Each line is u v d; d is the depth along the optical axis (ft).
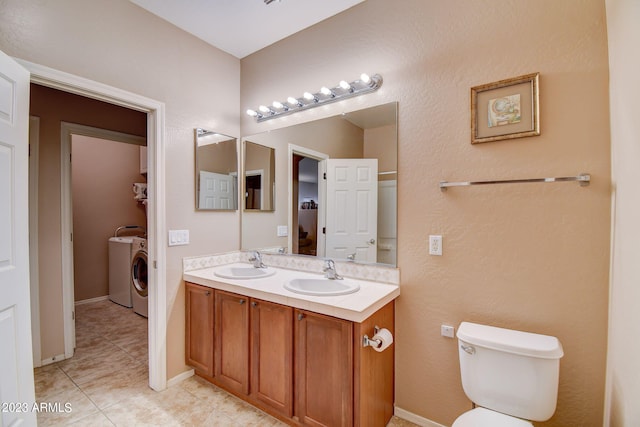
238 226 9.08
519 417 4.34
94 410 6.35
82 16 5.85
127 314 12.47
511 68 5.05
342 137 6.98
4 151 4.50
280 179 8.16
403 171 6.13
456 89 5.56
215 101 8.39
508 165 5.08
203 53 8.10
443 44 5.69
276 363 5.78
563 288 4.67
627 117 3.54
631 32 3.37
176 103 7.46
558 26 4.68
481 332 4.83
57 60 5.51
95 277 14.32
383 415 5.70
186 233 7.66
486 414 4.32
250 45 8.38
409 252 6.05
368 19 6.60
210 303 7.00
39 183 8.30
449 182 5.57
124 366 8.25
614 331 4.01
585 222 4.51
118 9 6.39
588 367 4.50
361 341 4.78
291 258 7.92
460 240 5.52
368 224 6.58
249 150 8.91
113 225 14.99
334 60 7.13
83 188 14.05
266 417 6.15
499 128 5.11
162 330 7.13
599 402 4.43
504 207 5.12
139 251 12.46
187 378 7.66
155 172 7.08
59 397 6.80
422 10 5.91
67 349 8.68
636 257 3.21
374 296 5.47
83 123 9.36
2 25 4.93
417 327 5.96
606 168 4.35
